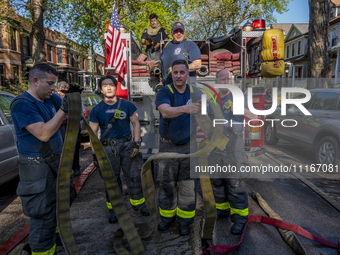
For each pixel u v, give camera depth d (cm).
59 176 150
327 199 305
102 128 288
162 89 237
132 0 1788
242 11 2039
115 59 455
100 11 1791
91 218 298
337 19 2086
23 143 193
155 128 458
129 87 458
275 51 374
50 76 197
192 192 248
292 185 349
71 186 225
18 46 2428
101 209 322
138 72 461
